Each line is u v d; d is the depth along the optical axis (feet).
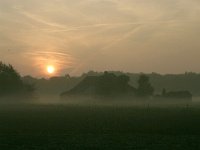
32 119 212.64
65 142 135.33
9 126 182.19
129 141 137.39
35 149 122.52
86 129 171.01
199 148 124.16
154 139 142.41
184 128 173.68
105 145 129.49
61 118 217.56
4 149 122.72
